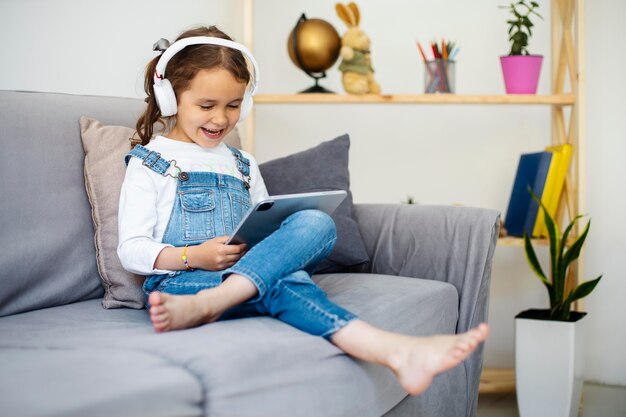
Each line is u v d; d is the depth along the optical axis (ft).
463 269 5.96
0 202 4.75
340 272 6.26
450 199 9.00
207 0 8.27
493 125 8.91
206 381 3.22
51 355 3.48
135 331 3.99
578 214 7.59
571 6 7.82
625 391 8.17
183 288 4.46
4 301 4.66
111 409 2.84
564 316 6.86
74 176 5.18
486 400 7.63
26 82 6.59
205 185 4.99
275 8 8.87
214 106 4.88
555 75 8.37
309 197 4.45
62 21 6.86
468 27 8.85
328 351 3.92
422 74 8.95
